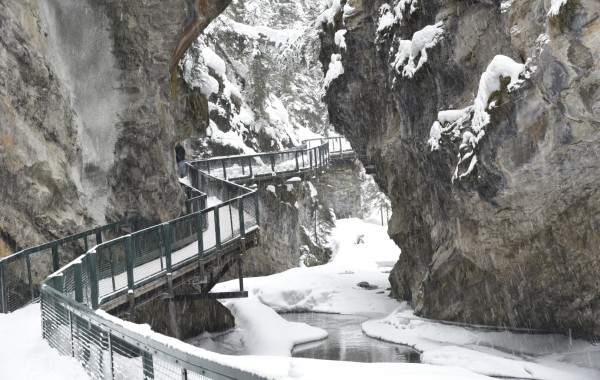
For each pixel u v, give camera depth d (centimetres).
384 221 6581
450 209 2022
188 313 2312
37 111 1750
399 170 2609
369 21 2561
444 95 1992
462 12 1859
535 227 1691
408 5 2175
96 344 812
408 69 2128
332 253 5362
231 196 2473
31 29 1770
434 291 2311
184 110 2802
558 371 1598
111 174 2070
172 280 1680
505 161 1583
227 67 4847
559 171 1535
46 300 1105
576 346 1783
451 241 2103
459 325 2192
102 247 1363
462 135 1797
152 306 2012
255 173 3731
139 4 2098
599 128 1407
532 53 1486
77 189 1922
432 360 1819
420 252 2622
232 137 4400
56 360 952
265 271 4209
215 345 2302
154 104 2192
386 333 2314
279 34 4912
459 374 1362
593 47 1274
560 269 1719
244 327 2533
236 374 448
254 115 4847
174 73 2555
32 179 1700
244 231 2008
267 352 2102
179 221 1814
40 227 1742
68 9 1973
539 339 1889
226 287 3241
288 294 3117
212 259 1834
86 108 2022
